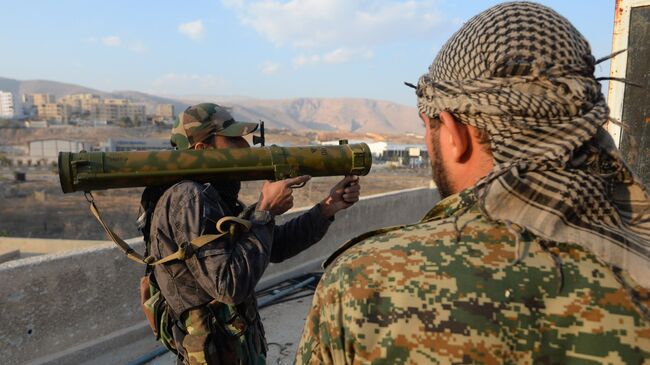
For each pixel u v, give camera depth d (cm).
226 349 190
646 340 69
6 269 294
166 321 201
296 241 226
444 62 88
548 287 71
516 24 79
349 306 75
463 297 71
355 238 87
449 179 89
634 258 73
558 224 75
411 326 71
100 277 348
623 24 295
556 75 77
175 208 185
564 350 69
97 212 191
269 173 196
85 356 335
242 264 178
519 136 77
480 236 76
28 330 306
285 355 377
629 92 295
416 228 82
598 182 77
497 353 69
